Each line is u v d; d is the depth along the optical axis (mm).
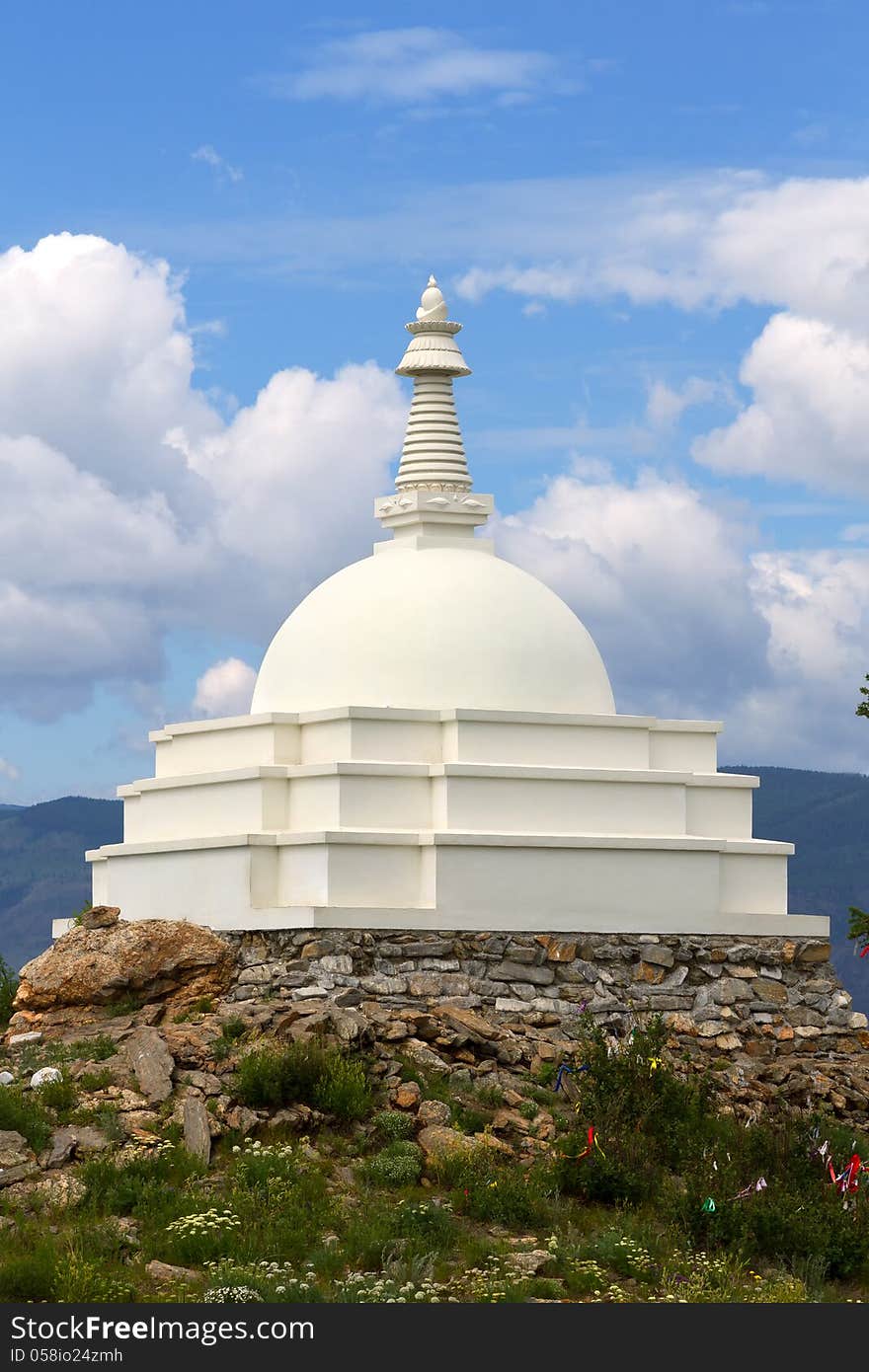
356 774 34250
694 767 37938
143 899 36812
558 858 34750
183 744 38250
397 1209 26453
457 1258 25703
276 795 35156
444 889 33688
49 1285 23812
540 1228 27062
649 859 35594
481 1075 31016
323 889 33344
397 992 32656
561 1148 28688
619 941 35031
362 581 37344
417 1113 29156
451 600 36688
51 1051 31000
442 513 38750
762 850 37062
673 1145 29172
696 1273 25609
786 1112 31781
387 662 36000
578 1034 33375
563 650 37094
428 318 39844
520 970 33906
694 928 35812
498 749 35406
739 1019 35250
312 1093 28938
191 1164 27031
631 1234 26750
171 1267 24484
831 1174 28781
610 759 36594
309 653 36750
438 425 39531
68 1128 27828
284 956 33125
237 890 34375
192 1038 30156
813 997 36125
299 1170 27250
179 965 33531
